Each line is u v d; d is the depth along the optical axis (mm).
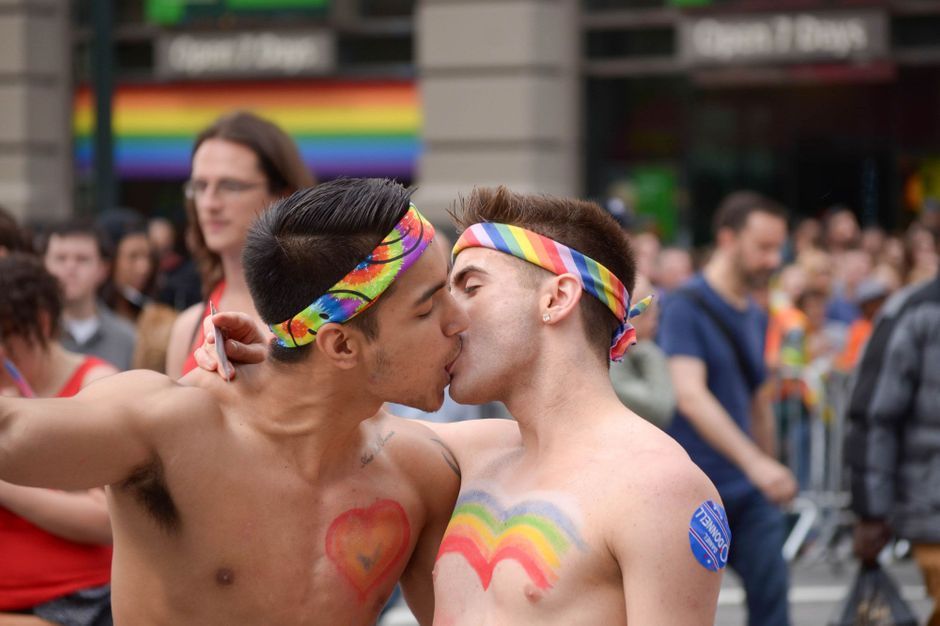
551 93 18797
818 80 19062
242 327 3395
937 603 7137
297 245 3201
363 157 20297
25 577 4887
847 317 14898
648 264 14133
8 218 6801
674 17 19219
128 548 3303
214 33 20672
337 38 20344
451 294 3367
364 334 3217
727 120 20438
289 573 3338
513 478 3350
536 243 3291
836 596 10672
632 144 19953
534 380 3297
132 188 21359
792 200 20812
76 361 5363
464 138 18750
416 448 3580
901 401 7059
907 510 7090
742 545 7473
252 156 5617
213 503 3252
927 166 20719
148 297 9883
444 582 3352
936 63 18812
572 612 3086
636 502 3041
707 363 7699
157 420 3162
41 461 2969
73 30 21641
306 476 3361
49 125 21266
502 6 18516
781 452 11922
